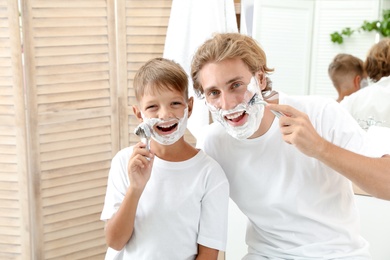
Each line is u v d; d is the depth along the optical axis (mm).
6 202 1788
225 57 1158
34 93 1740
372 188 1134
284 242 1306
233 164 1304
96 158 1896
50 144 1797
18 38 1674
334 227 1258
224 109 1179
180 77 1254
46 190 1814
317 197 1259
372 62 1808
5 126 1734
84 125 1851
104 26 1835
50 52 1751
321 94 1898
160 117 1231
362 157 1133
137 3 1851
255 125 1196
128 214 1215
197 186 1271
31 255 1824
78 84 1818
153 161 1236
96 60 1839
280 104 1190
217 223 1274
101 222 1947
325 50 1871
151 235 1254
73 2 1767
